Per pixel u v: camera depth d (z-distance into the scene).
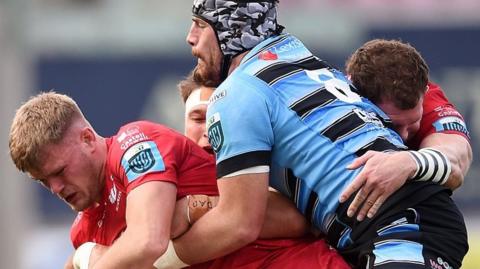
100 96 57.28
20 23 44.09
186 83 18.03
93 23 58.12
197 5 16.84
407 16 57.91
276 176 16.36
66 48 57.38
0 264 43.09
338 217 15.98
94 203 16.92
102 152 16.66
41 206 55.69
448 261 15.77
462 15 57.59
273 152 16.23
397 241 15.55
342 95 16.48
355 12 58.12
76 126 16.39
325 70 16.84
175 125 56.97
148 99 57.25
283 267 16.36
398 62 16.78
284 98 16.20
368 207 15.73
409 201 15.80
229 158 15.84
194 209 16.36
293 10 58.41
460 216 16.25
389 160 15.74
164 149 16.44
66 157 16.25
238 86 16.11
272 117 16.08
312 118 16.12
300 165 16.09
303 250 16.45
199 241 16.06
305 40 57.22
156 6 59.12
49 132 16.12
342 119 16.16
